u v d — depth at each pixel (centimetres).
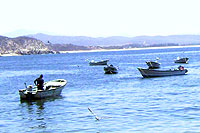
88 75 7244
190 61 11900
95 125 2361
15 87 5284
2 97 4031
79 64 13288
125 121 2436
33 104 3378
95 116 2609
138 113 2688
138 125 2309
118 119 2509
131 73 7262
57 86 3997
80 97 3725
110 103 3228
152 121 2403
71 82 5644
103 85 4978
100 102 3316
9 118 2728
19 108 3183
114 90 4294
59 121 2541
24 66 13275
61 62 15950
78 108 3036
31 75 8081
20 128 2370
